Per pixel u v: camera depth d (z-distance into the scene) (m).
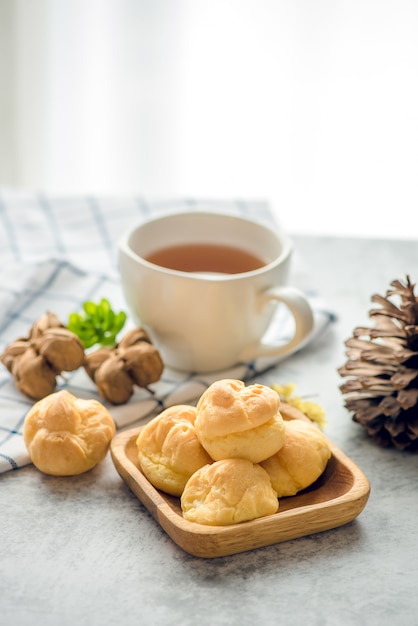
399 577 0.58
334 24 1.23
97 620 0.55
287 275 0.72
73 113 1.35
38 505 0.62
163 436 0.62
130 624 0.55
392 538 0.60
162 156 1.38
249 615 0.56
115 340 0.72
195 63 1.29
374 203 1.37
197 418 0.60
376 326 0.69
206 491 0.59
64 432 0.63
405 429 0.66
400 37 1.23
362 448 0.67
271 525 0.58
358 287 0.82
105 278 0.81
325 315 0.76
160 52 1.29
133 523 0.61
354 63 1.26
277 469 0.61
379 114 1.29
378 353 0.67
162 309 0.70
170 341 0.71
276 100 1.30
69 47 1.30
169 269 0.73
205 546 0.58
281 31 1.25
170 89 1.32
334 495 0.61
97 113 1.35
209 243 0.76
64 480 0.64
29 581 0.57
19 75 1.31
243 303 0.69
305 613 0.56
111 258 0.85
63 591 0.57
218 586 0.57
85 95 1.33
